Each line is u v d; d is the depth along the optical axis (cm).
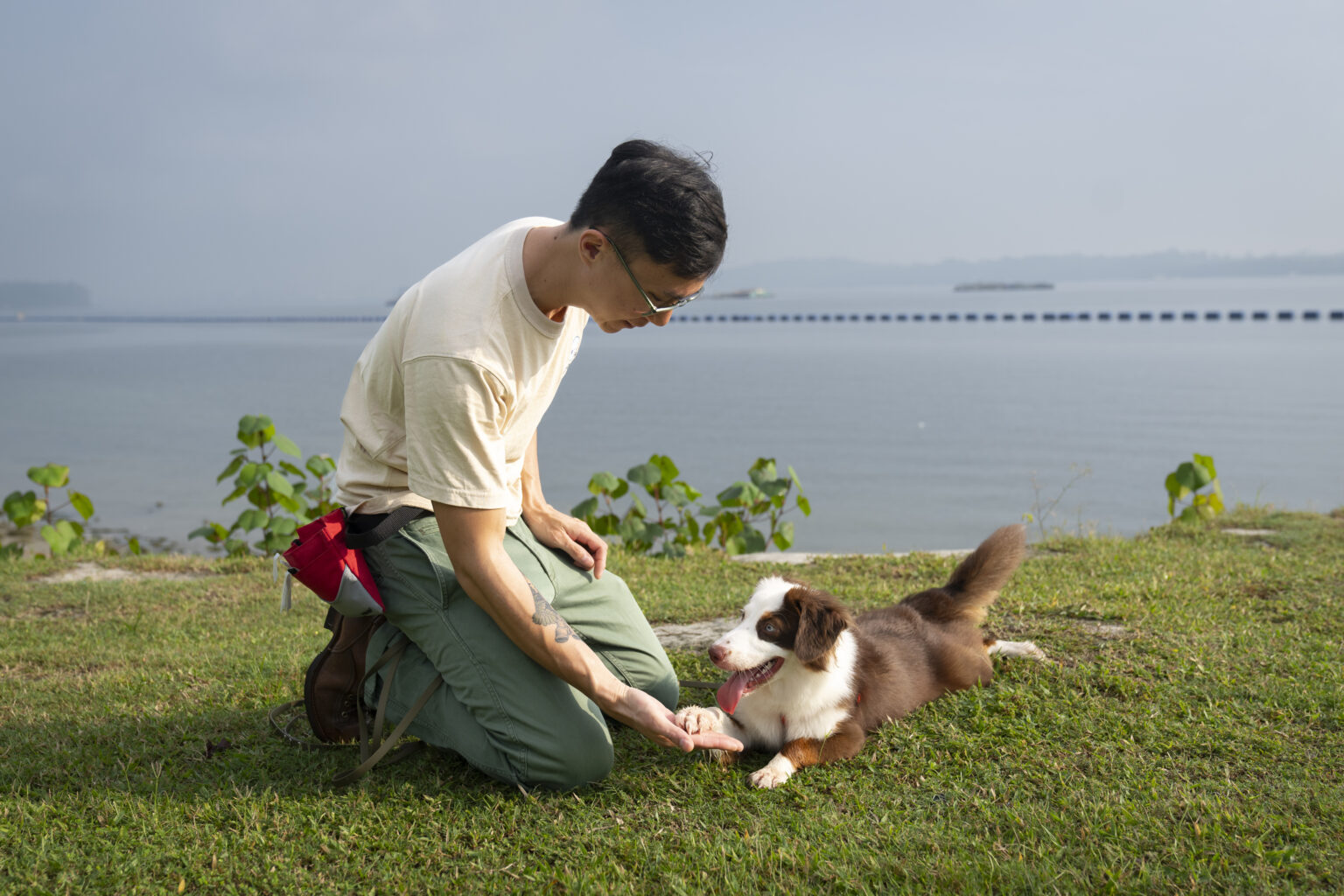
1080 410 2814
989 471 1867
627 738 359
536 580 318
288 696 407
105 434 2761
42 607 609
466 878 263
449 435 271
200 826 290
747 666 329
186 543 1338
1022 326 9338
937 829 281
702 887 254
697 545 818
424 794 306
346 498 316
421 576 304
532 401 303
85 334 13438
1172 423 2472
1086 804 291
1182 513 809
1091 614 493
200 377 4931
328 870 268
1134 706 367
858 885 252
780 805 304
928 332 8612
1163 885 250
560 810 301
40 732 369
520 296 277
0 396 4050
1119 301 17100
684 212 248
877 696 359
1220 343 5762
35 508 818
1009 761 326
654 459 838
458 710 315
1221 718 353
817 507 1562
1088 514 1434
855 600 565
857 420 2727
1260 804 290
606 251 259
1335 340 5781
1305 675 395
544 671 304
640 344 7744
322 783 319
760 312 17525
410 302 288
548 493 1686
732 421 2761
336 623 333
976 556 441
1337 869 254
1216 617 487
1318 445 2023
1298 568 597
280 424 2811
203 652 495
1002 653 430
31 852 274
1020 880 252
